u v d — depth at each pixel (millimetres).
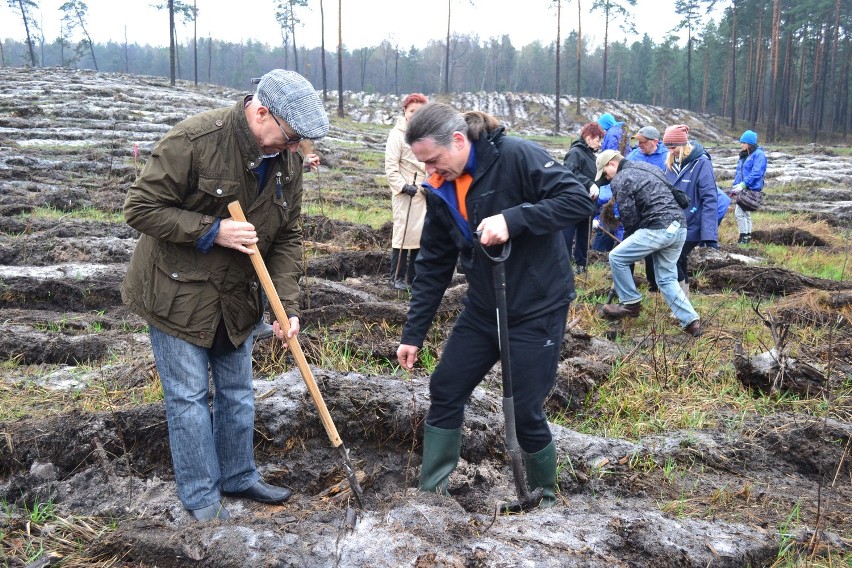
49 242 8586
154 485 3686
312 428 4164
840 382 5684
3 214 10641
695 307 7938
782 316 7500
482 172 3158
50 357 5656
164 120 24922
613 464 4305
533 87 112062
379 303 6523
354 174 20188
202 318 3176
